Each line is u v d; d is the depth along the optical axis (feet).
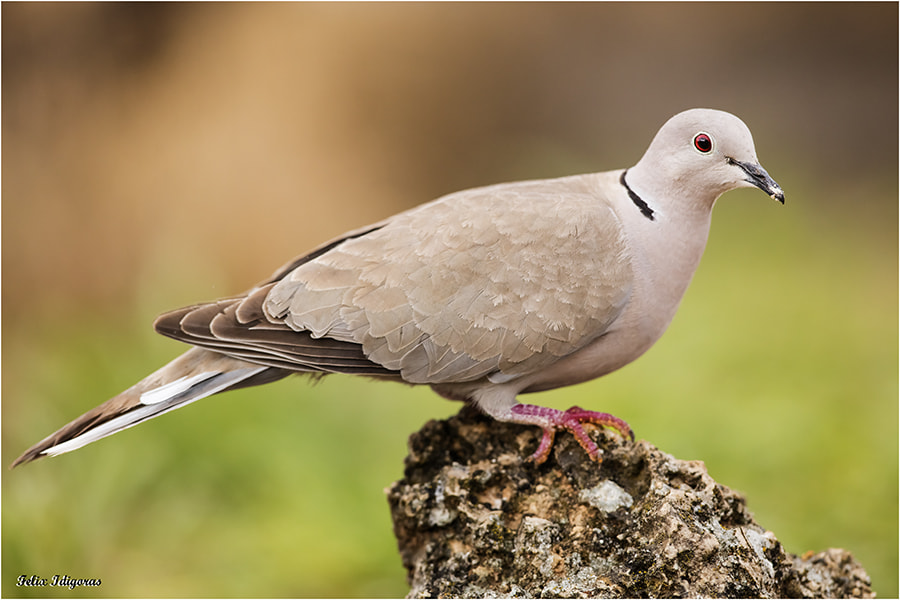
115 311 51.55
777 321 45.75
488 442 22.68
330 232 58.54
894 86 69.36
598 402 39.45
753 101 69.92
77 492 33.96
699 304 47.16
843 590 22.33
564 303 21.53
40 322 50.78
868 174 65.05
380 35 65.67
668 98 70.18
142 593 32.22
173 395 21.68
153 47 60.85
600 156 65.62
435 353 21.52
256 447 37.11
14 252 54.49
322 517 34.58
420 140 65.87
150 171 58.18
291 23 63.62
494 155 66.64
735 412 38.19
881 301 48.80
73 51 59.06
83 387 40.06
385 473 36.96
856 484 34.47
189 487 35.73
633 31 70.59
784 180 59.16
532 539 19.98
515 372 21.90
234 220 57.77
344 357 21.54
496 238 21.59
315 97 62.95
